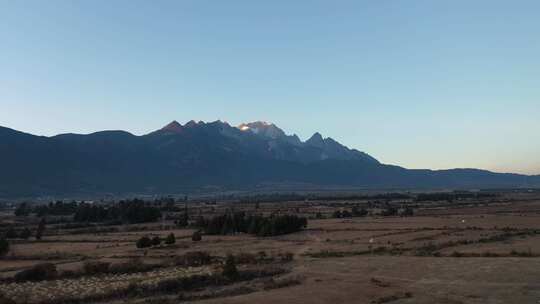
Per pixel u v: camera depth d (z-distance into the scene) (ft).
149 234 475.72
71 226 581.94
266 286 191.11
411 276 208.54
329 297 168.55
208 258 275.59
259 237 438.81
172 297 179.22
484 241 320.50
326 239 386.52
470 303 159.94
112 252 342.03
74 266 270.67
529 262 222.07
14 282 223.71
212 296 177.06
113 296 188.44
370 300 165.68
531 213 579.89
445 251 279.49
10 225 590.55
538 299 161.89
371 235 394.32
